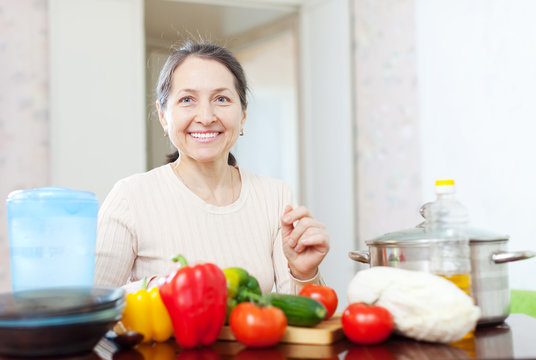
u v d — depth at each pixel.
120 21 3.69
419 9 3.28
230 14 4.31
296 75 4.27
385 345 0.95
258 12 4.25
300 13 4.23
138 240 1.53
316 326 1.00
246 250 1.60
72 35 3.56
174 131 1.52
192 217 1.56
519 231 2.65
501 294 1.05
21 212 0.97
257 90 4.81
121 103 3.67
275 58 4.68
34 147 3.50
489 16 2.81
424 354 0.87
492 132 2.80
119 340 0.95
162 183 1.59
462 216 1.06
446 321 0.90
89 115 3.59
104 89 3.63
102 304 0.87
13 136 3.45
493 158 2.80
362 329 0.93
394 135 3.50
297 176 4.36
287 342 0.98
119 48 3.68
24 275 0.97
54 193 0.98
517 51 2.65
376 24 3.63
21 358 0.86
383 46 3.57
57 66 3.52
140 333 0.96
